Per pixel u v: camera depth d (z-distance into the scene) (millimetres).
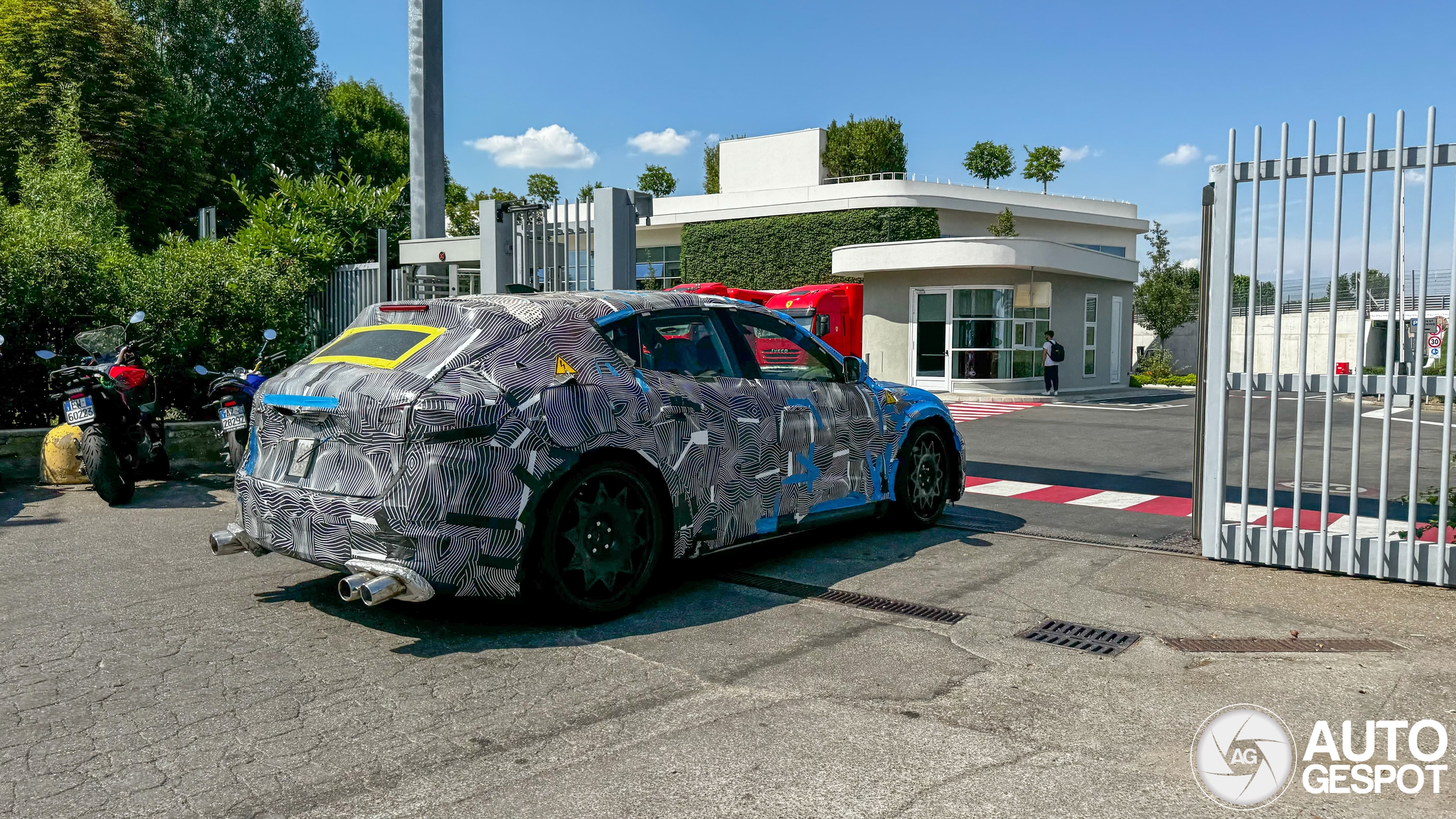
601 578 4457
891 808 2689
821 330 19469
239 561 5699
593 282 9000
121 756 3045
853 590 5051
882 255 25516
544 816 2656
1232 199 5527
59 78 22266
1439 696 3500
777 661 3939
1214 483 5645
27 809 2691
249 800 2750
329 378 4262
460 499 3979
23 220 10398
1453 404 4883
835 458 5789
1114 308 29594
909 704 3467
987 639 4215
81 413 7371
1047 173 42781
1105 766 2961
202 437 9375
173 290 10219
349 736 3199
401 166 47750
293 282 11359
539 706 3455
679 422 4781
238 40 36469
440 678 3750
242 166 36688
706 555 5605
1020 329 25422
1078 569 5504
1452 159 4719
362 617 4562
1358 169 4988
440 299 4570
